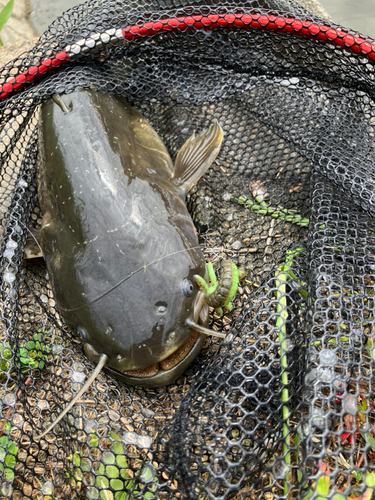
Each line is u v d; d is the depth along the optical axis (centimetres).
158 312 29
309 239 31
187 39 40
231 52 41
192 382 32
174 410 31
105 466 26
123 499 27
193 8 39
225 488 25
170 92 42
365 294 27
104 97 38
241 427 24
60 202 33
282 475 24
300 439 23
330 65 40
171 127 46
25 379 34
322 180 34
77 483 28
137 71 41
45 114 37
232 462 25
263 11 38
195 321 30
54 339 35
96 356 30
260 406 25
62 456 30
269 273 33
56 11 87
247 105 42
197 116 45
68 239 32
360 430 22
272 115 41
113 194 31
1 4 89
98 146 33
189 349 31
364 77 38
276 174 42
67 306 31
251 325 29
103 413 31
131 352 29
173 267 30
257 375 28
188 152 39
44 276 39
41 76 38
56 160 34
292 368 27
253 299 32
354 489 21
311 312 26
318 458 21
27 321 35
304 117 39
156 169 37
